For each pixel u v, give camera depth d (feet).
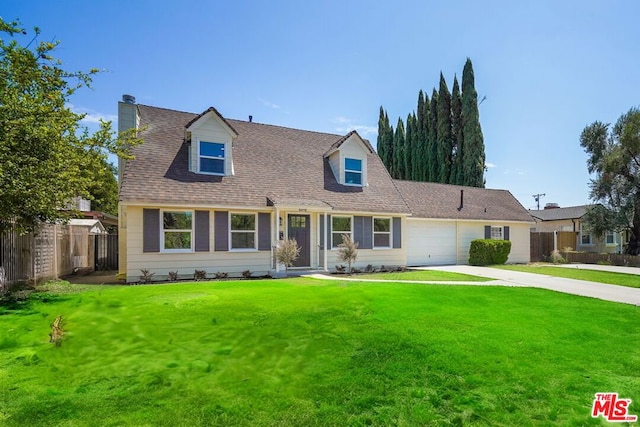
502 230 67.62
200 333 15.85
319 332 16.06
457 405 9.80
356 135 52.85
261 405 9.66
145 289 28.63
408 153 130.00
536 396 10.41
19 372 11.80
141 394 10.25
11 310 21.26
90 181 29.66
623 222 70.18
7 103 23.15
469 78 104.94
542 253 76.23
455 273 45.70
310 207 43.60
